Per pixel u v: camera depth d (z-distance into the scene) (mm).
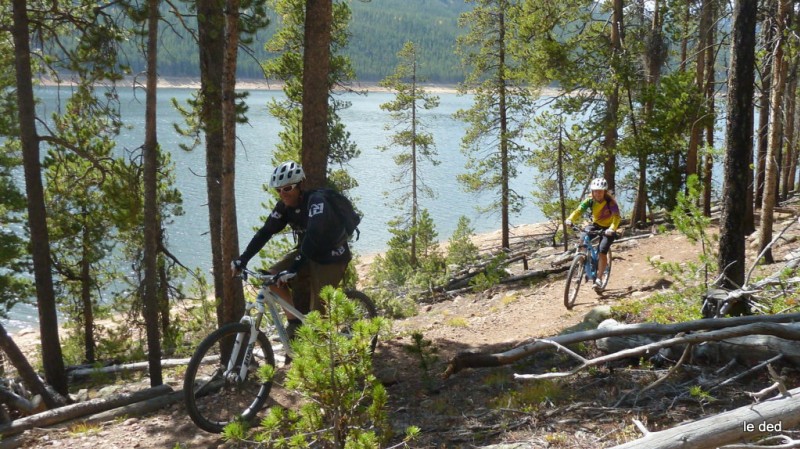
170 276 19016
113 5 9766
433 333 10594
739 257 7086
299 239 6676
